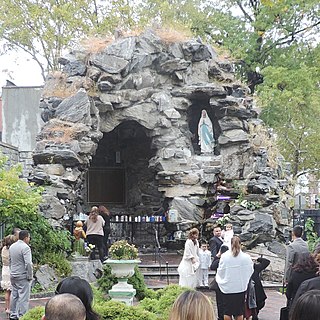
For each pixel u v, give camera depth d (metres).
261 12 27.02
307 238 17.58
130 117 21.31
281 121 30.80
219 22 28.81
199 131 21.95
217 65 22.59
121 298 10.26
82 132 19.95
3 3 30.97
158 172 21.41
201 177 21.17
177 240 21.00
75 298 3.44
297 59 28.67
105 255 17.47
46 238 15.55
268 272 16.59
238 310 8.81
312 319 3.05
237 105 21.70
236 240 8.84
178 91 21.70
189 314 3.52
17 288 10.33
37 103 27.36
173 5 30.14
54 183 18.80
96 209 16.86
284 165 23.17
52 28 30.86
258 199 20.30
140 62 21.31
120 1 30.30
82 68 21.53
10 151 23.98
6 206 15.00
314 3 26.53
